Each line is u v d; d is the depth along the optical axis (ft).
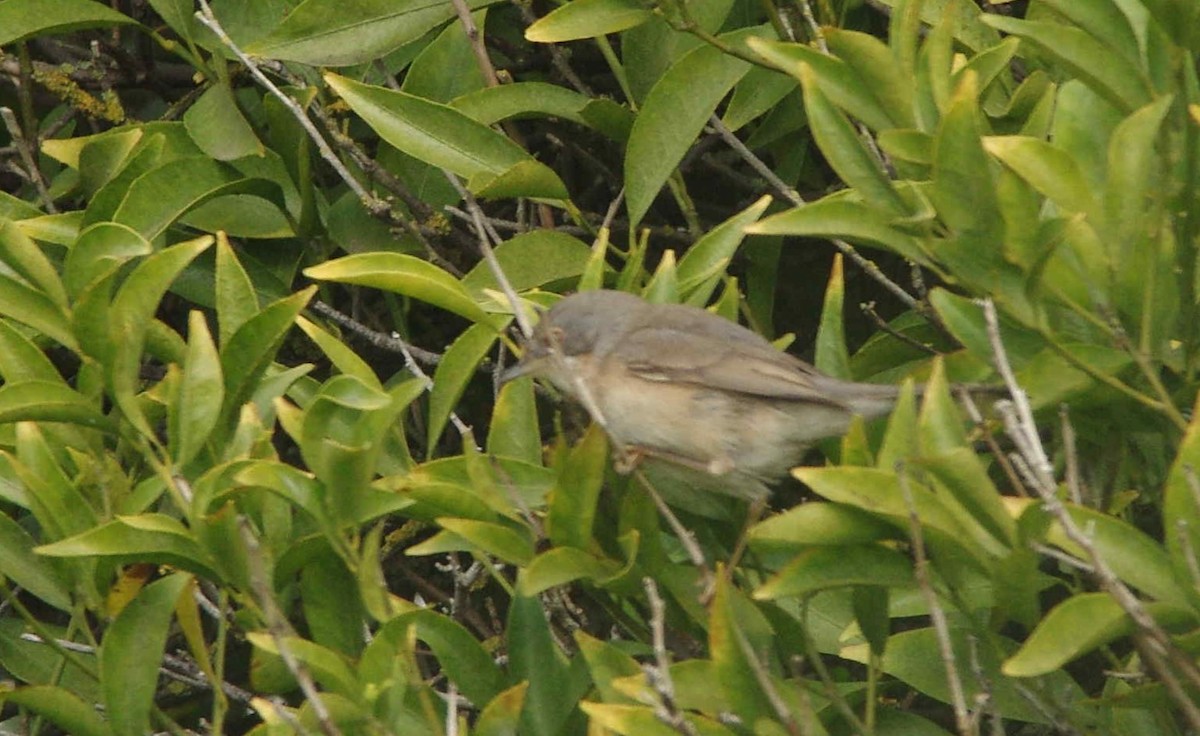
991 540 23.81
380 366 41.06
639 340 29.48
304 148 35.22
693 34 32.42
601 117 34.47
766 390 28.63
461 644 26.68
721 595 23.22
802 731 23.58
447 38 36.99
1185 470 21.97
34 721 34.42
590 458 24.98
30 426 27.14
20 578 28.53
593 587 28.17
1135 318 25.20
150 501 27.30
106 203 34.30
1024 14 38.50
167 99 41.32
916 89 27.25
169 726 27.48
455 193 37.32
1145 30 26.53
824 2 34.35
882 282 32.99
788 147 38.73
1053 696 27.09
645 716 23.48
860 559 24.44
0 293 26.99
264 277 36.83
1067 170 24.45
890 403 28.35
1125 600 21.49
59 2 35.32
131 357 26.48
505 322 30.96
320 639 27.25
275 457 27.20
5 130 42.86
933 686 26.91
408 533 36.35
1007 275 25.08
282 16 37.24
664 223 41.19
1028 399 25.90
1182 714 26.99
